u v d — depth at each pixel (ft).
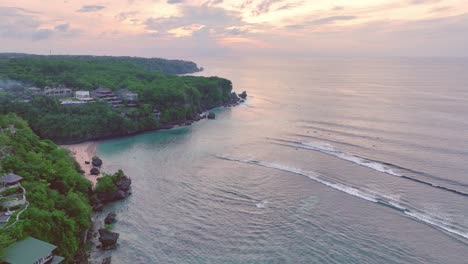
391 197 246.47
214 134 452.76
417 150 339.77
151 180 292.61
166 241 201.67
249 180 287.48
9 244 147.74
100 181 259.39
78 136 416.87
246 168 315.78
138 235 208.33
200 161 339.57
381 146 357.41
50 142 314.35
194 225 219.20
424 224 211.41
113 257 185.98
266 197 255.91
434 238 197.57
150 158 353.10
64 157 282.36
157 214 233.96
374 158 323.57
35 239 156.04
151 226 218.59
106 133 441.27
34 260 143.43
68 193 215.31
